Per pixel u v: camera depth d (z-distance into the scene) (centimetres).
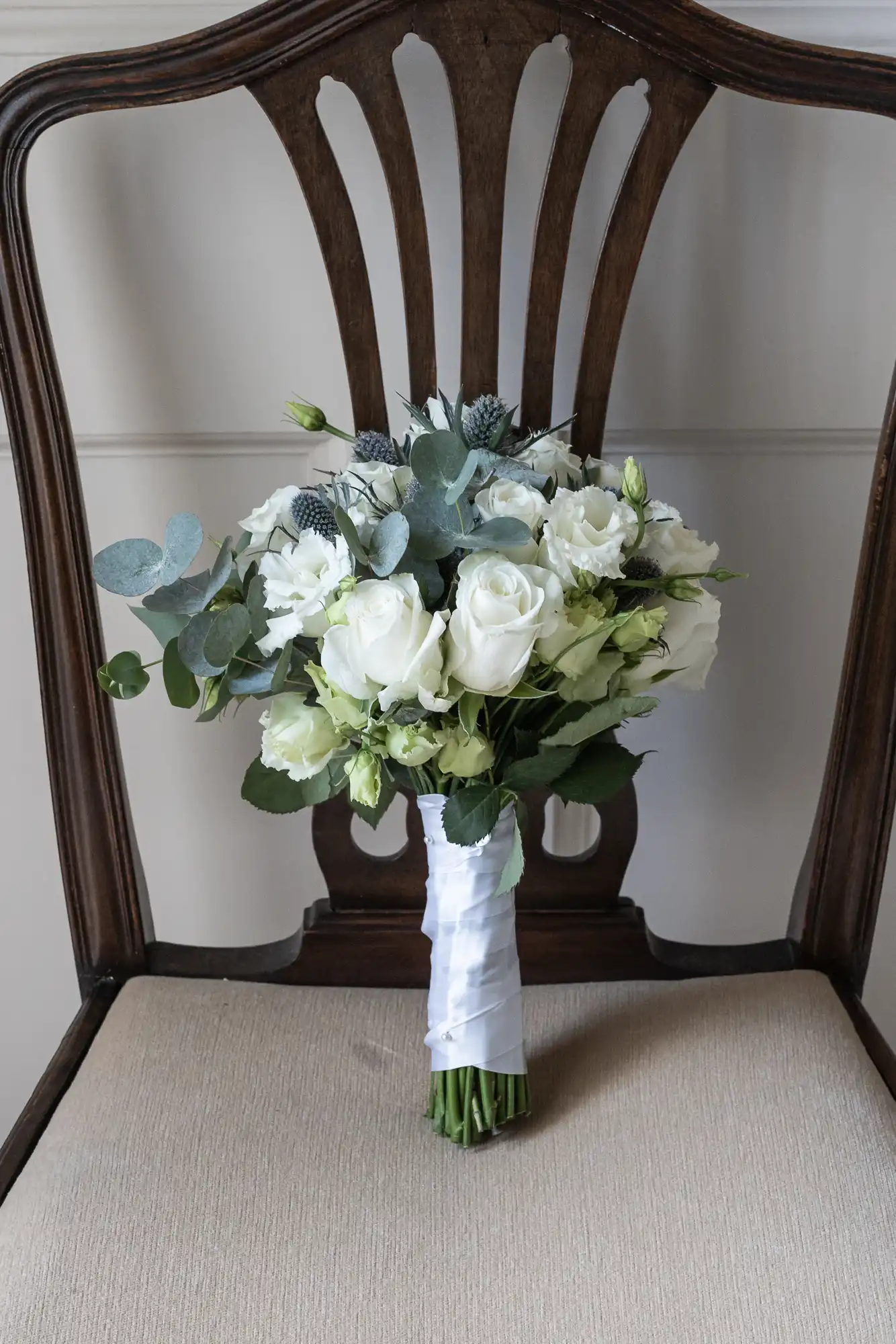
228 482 85
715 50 65
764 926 103
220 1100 69
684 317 81
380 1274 59
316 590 52
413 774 62
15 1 72
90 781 77
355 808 64
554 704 60
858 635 75
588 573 54
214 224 78
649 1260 59
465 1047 65
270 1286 58
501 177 68
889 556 73
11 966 102
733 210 78
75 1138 66
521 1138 67
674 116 67
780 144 77
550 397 73
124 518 86
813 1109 67
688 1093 68
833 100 66
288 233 78
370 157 77
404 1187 64
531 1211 62
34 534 73
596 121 67
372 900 82
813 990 76
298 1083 71
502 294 81
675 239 79
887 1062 72
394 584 52
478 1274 59
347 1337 56
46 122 66
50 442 71
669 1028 74
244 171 76
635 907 84
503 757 61
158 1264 59
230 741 94
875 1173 63
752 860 101
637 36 65
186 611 57
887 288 81
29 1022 105
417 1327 56
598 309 71
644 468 86
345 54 65
